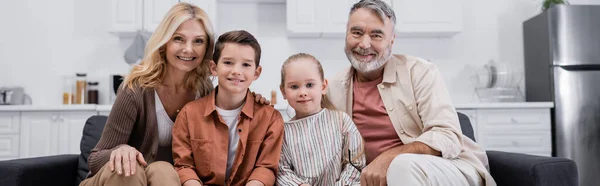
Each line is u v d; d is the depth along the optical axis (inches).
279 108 113.5
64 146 111.8
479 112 115.9
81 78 131.3
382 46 58.5
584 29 118.6
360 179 49.0
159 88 56.2
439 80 58.4
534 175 48.0
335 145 55.1
